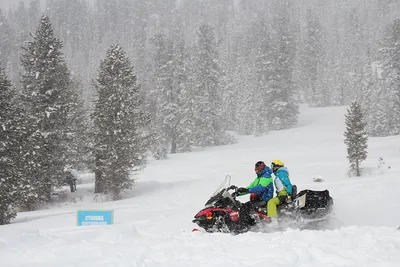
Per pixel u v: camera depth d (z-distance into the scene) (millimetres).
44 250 5965
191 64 62375
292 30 115062
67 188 33469
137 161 28750
